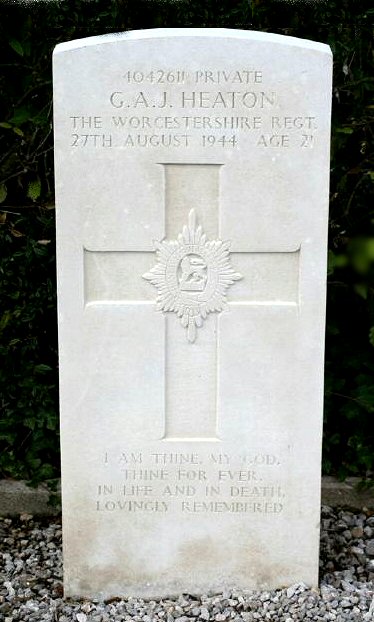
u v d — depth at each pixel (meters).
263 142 2.16
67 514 2.25
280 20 2.55
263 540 2.27
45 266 2.60
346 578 2.36
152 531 2.26
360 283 2.64
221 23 2.56
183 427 2.24
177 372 2.22
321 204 2.17
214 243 2.19
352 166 2.60
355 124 2.55
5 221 2.56
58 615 2.24
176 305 2.20
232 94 2.14
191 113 2.15
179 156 2.16
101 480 2.24
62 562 2.43
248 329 2.21
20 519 2.63
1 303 2.61
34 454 2.65
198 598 2.28
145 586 2.28
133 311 2.20
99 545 2.27
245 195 2.17
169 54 2.13
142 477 2.25
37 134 2.55
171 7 2.55
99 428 2.23
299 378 2.22
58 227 2.17
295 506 2.26
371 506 2.67
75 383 2.21
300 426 2.23
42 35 2.53
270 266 2.20
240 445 2.24
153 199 2.17
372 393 2.64
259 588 2.29
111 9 2.53
